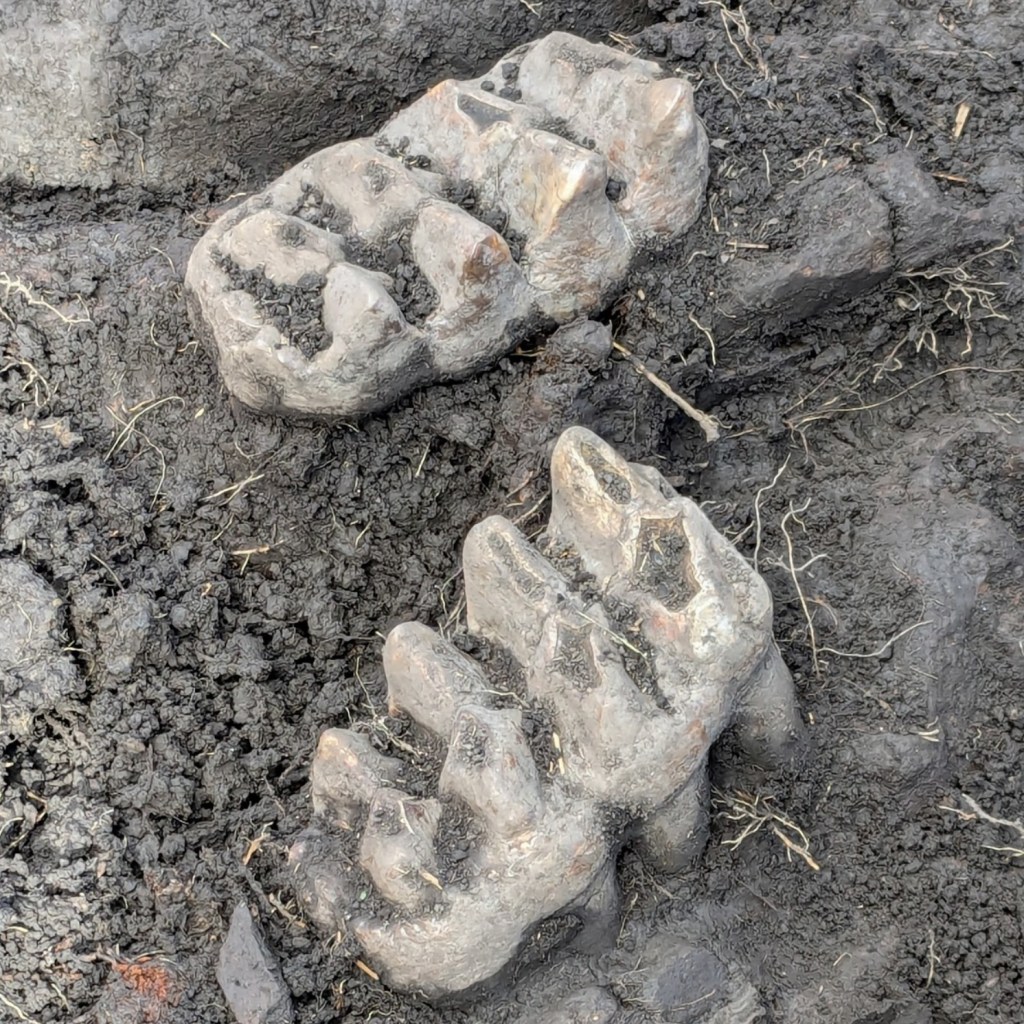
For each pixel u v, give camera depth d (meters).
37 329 0.62
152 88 0.64
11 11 0.63
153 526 0.60
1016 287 0.58
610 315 0.60
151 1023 0.52
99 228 0.64
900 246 0.58
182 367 0.61
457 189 0.59
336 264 0.56
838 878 0.56
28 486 0.59
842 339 0.61
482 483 0.60
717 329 0.59
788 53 0.61
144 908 0.54
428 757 0.55
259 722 0.58
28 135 0.65
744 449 0.62
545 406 0.58
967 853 0.55
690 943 0.54
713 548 0.54
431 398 0.59
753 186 0.59
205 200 0.66
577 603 0.54
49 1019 0.53
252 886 0.54
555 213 0.56
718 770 0.56
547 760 0.53
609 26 0.67
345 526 0.60
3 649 0.56
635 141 0.57
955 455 0.59
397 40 0.65
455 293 0.56
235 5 0.64
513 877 0.51
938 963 0.55
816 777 0.56
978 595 0.57
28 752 0.56
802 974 0.55
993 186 0.58
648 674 0.53
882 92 0.60
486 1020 0.53
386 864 0.52
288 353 0.56
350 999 0.54
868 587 0.57
